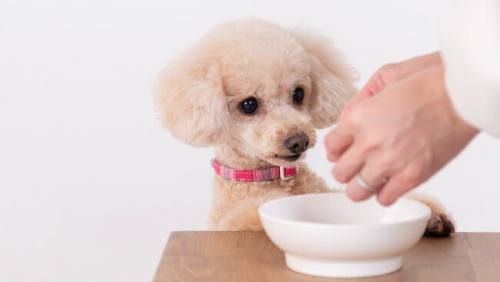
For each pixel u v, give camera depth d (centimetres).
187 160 337
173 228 339
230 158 211
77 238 339
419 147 104
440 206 178
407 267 134
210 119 210
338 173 110
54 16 331
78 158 337
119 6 331
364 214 146
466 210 351
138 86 334
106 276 340
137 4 330
